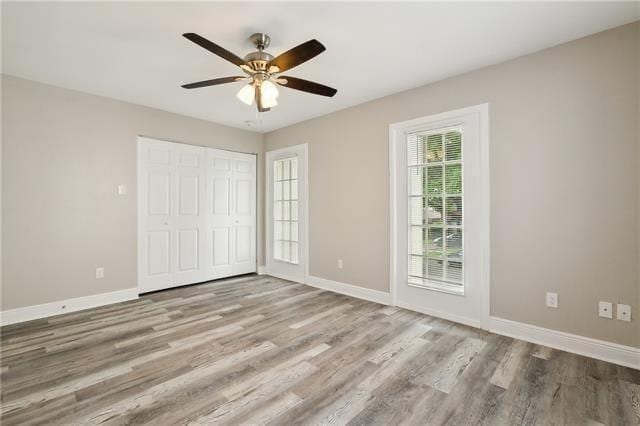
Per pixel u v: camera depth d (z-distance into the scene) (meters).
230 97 3.53
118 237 3.62
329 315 3.15
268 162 5.05
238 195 4.91
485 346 2.44
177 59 2.63
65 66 2.76
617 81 2.15
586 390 1.86
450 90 2.97
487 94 2.74
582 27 2.15
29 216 3.05
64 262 3.25
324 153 4.16
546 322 2.45
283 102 3.68
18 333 2.71
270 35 2.26
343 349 2.39
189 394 1.83
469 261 2.86
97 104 3.46
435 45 2.40
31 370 2.09
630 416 1.63
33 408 1.70
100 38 2.30
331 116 4.06
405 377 2.01
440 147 3.05
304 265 4.44
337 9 1.96
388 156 3.45
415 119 3.21
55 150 3.20
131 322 2.96
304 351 2.36
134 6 1.92
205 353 2.33
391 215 3.41
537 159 2.48
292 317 3.09
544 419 1.62
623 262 2.14
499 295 2.69
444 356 2.28
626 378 1.97
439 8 1.95
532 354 2.30
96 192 3.46
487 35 2.26
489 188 2.72
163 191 4.07
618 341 2.16
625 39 2.12
